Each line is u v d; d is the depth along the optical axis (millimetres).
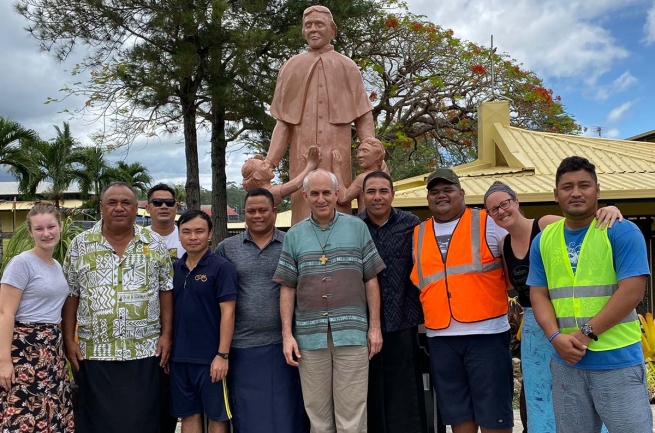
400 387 3658
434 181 3607
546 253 3047
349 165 4914
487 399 3428
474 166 12273
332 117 4793
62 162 26672
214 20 12375
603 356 2811
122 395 3498
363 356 3422
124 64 13203
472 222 3584
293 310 3594
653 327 7023
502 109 12461
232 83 13266
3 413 3225
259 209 3688
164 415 3803
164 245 3811
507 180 10461
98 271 3559
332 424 3516
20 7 12969
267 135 15008
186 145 15305
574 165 2924
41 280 3346
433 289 3549
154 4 12781
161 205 4945
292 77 4859
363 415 3439
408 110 19531
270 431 3545
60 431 3393
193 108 14039
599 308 2844
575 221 2969
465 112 18781
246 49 12742
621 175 9906
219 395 3584
